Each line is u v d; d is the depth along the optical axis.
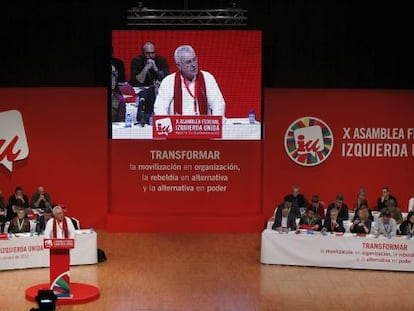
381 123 17.98
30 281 13.66
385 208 15.40
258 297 12.91
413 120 17.95
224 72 17.09
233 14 17.47
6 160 17.64
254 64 17.06
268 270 14.58
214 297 12.88
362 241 14.60
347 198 18.05
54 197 17.86
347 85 17.83
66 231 13.20
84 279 13.84
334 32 17.58
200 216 17.95
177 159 18.05
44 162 17.80
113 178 18.08
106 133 17.84
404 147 18.00
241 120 17.22
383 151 18.02
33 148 17.75
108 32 17.50
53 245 12.34
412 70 17.72
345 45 17.62
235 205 18.16
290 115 17.97
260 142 18.08
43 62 17.56
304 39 17.59
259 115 17.22
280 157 18.06
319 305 12.52
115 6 17.42
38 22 17.42
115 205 18.11
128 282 13.71
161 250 16.17
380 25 17.53
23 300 12.58
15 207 15.44
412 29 17.52
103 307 12.28
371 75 17.77
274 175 18.11
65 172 17.86
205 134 17.25
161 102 17.16
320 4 17.50
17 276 13.96
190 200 18.14
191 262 15.18
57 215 13.18
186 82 17.11
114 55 17.03
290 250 14.88
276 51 17.66
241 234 17.83
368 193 18.06
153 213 18.11
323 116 17.97
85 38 17.53
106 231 17.94
